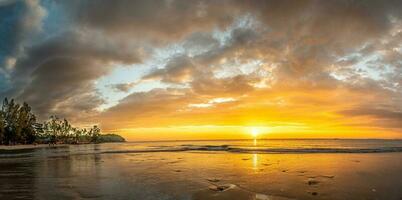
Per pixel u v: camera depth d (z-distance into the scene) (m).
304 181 17.86
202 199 13.60
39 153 56.94
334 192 14.70
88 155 47.12
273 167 25.23
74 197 14.19
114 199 13.62
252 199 13.49
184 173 22.34
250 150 54.03
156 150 62.25
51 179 20.11
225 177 19.98
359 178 18.75
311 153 42.81
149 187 16.50
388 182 17.17
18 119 124.62
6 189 16.61
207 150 58.62
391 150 47.22
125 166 28.00
